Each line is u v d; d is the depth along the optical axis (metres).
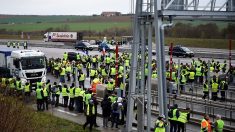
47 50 70.69
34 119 17.64
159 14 18.73
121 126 23.12
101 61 48.56
